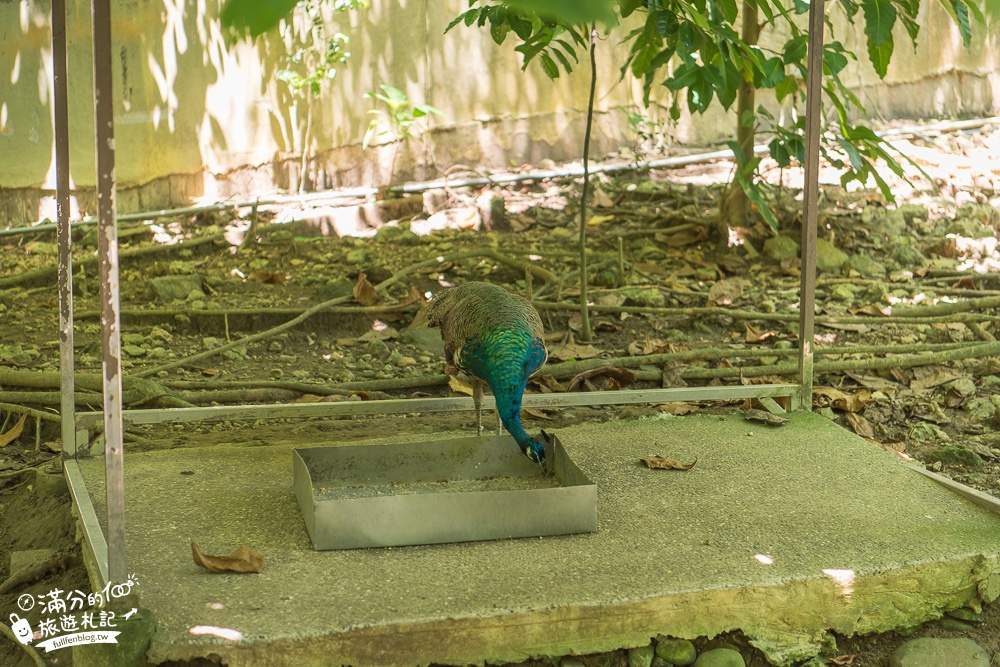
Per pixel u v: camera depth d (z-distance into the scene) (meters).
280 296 7.09
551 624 3.22
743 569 3.46
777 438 4.75
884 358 5.86
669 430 4.88
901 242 7.89
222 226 8.39
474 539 3.67
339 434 5.04
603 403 4.89
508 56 9.59
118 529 2.95
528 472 4.29
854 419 5.32
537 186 9.32
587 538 3.70
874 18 5.23
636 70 5.81
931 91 10.75
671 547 3.63
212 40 8.66
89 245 7.91
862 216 8.27
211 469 4.39
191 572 3.42
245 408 4.55
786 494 4.10
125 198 8.45
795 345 6.29
